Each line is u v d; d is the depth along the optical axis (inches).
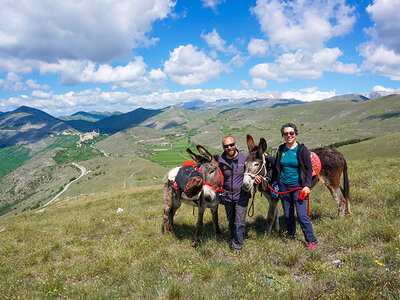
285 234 215.5
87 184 6382.9
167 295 143.7
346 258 156.1
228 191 202.1
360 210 248.1
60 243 289.4
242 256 185.9
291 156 191.9
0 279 206.4
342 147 5137.8
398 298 108.5
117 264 203.3
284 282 143.7
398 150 3924.7
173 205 275.6
